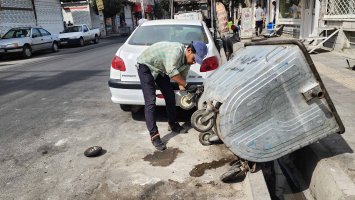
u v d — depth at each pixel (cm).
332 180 321
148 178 388
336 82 687
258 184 341
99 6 3481
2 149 479
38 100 749
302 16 1520
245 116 346
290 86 337
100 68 1185
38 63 1459
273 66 337
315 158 370
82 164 426
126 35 3966
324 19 1252
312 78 333
